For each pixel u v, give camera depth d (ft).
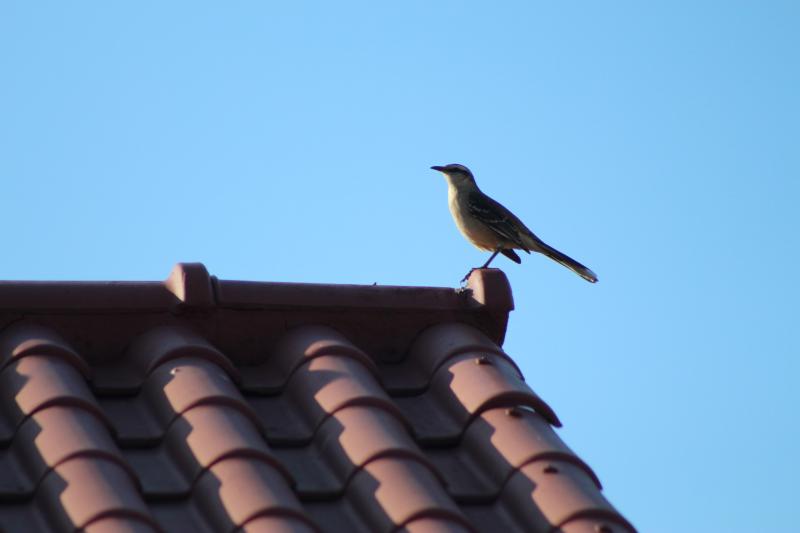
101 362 32.22
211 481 26.66
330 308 34.32
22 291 32.09
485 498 28.71
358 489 27.48
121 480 26.05
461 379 32.32
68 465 26.22
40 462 26.73
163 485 27.20
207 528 26.02
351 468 27.96
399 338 34.88
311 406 30.48
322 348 32.19
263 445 28.14
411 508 26.45
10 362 30.22
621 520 27.78
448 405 31.96
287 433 29.94
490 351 33.96
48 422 27.68
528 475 28.66
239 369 32.94
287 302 33.96
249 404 31.12
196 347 31.35
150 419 29.68
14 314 31.94
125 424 29.43
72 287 32.53
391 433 28.91
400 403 32.42
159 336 32.27
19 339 31.09
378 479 27.40
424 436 30.63
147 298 32.94
